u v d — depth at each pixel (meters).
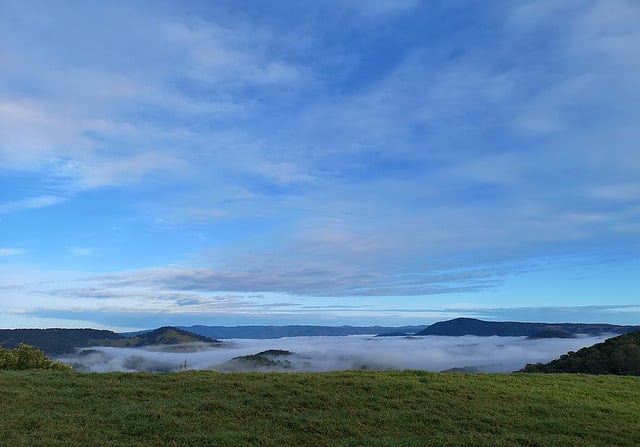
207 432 14.30
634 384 24.94
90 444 12.83
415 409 17.44
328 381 20.95
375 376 22.55
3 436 12.87
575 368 52.28
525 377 25.58
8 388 18.19
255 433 14.44
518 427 16.09
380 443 13.87
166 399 17.73
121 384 19.89
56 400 16.89
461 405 18.05
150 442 13.36
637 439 15.40
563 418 17.16
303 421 15.65
